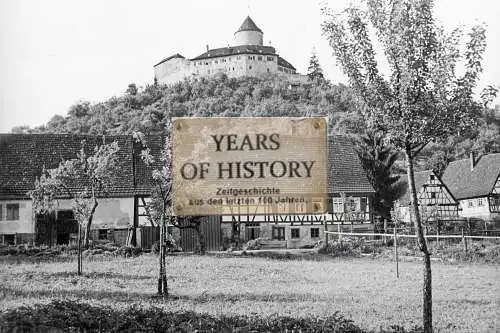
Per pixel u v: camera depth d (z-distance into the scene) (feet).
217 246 121.60
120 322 45.65
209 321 46.47
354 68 45.78
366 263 97.71
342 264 95.86
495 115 257.34
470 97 43.83
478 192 218.79
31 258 102.32
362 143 154.92
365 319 51.90
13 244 121.49
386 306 59.00
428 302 43.29
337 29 46.29
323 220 124.67
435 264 96.63
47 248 111.14
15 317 43.16
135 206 129.70
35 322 43.24
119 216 129.39
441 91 43.80
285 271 86.58
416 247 111.65
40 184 119.55
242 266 91.86
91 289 68.74
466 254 102.73
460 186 229.86
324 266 93.04
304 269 88.94
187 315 48.55
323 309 56.95
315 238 124.67
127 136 144.15
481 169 225.56
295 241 123.54
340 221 131.95
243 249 120.06
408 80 43.45
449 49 43.78
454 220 144.87
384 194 153.69
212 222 120.98
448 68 43.37
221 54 404.98
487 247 107.76
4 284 71.56
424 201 196.85
